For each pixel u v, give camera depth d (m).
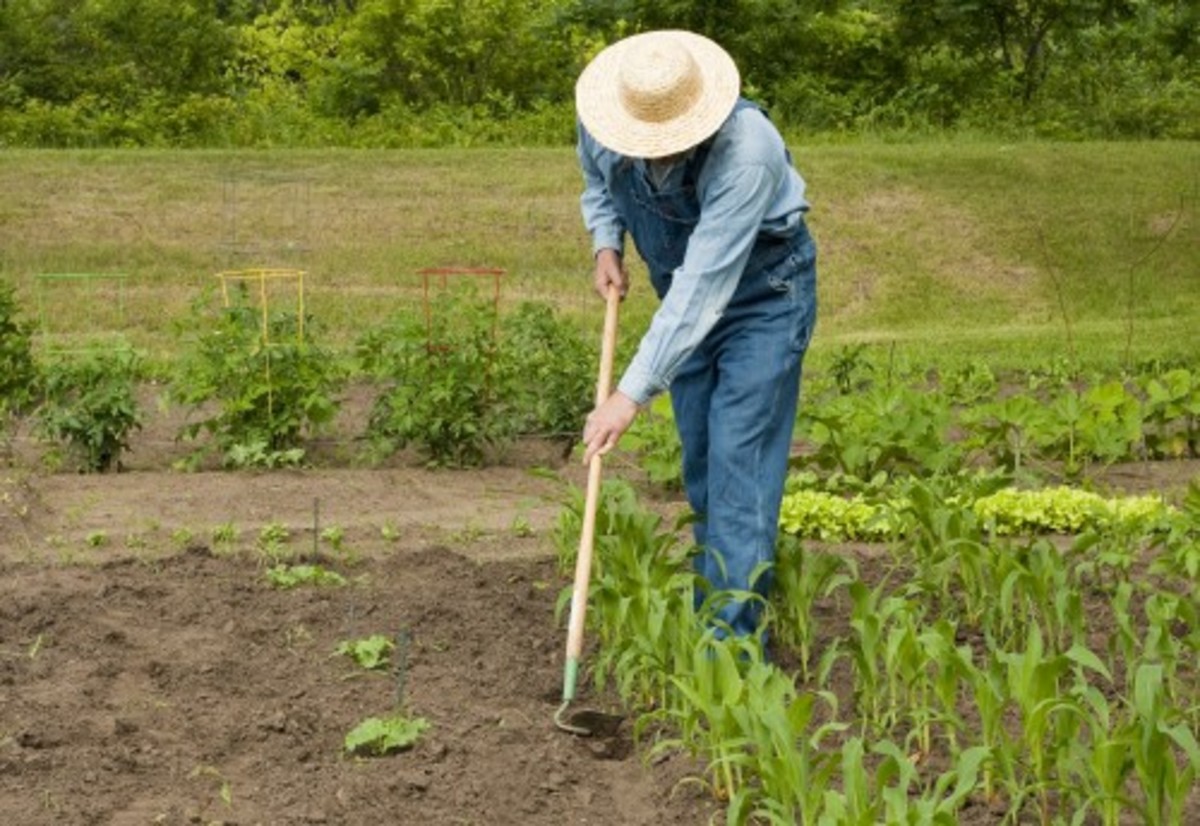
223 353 11.86
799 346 6.90
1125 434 11.26
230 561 8.89
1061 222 21.81
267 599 8.23
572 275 20.16
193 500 10.47
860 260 20.86
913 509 8.20
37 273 19.23
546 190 22.19
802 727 5.86
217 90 28.03
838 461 10.52
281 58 29.50
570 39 28.14
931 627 7.29
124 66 27.34
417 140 25.28
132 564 8.83
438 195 21.98
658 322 6.52
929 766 6.41
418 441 12.04
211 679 7.14
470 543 9.59
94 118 25.95
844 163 22.94
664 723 6.69
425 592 8.34
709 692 6.08
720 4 26.47
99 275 16.92
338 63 27.61
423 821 5.90
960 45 28.28
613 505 8.52
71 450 11.61
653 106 6.45
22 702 6.80
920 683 6.64
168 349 16.91
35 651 7.43
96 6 27.66
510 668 7.34
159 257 19.98
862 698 6.80
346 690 7.07
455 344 12.06
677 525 7.46
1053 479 11.34
